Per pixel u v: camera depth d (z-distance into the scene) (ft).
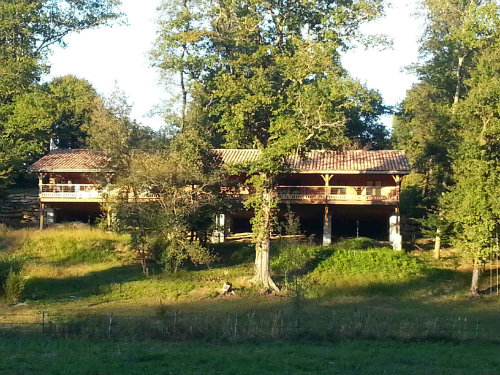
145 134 146.92
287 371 50.72
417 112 160.35
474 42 116.16
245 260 132.46
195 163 123.85
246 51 116.37
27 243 137.39
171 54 139.95
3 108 158.40
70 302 96.78
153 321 70.13
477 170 107.55
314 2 107.86
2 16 158.40
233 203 131.64
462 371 51.47
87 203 163.43
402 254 129.08
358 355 56.80
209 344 62.08
